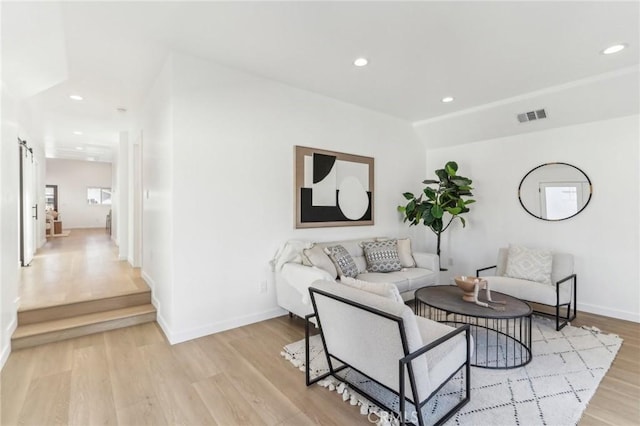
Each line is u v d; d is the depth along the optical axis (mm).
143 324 3279
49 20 2285
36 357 2559
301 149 3736
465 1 2105
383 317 1618
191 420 1831
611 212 3607
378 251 4000
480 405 1965
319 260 3205
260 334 3047
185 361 2506
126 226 5676
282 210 3594
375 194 4617
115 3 2123
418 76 3336
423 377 1650
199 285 2986
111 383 2193
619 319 3516
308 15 2273
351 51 2805
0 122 2574
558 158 4008
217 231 3096
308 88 3707
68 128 5531
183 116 2881
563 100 3643
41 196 7492
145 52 2818
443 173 4527
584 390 2117
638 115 3422
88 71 3172
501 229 4551
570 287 3555
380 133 4656
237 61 3018
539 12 2221
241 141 3256
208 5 2156
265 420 1835
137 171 4816
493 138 4609
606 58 2896
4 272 2568
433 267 4105
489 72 3221
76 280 4098
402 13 2242
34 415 1854
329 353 2178
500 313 2471
